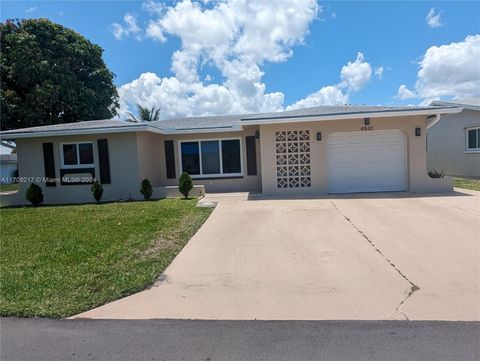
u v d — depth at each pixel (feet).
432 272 16.57
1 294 15.15
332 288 15.28
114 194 46.11
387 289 14.96
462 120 63.72
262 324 12.44
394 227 24.85
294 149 43.50
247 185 51.47
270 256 19.72
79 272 17.54
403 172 43.32
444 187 42.11
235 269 17.97
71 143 46.80
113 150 45.88
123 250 20.95
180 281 16.65
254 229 25.80
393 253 19.39
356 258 18.83
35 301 14.49
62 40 82.48
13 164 128.98
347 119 41.91
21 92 79.15
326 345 10.94
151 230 25.53
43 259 19.70
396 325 12.03
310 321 12.54
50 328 12.46
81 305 14.11
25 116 76.13
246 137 51.08
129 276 16.96
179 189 43.14
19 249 21.81
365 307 13.44
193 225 27.07
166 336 11.76
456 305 13.34
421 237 22.18
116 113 99.04
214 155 51.98
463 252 19.19
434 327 11.82
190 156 52.37
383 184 43.55
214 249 21.34
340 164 43.73
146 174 47.96
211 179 51.98
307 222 27.35
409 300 13.88
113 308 13.99
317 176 43.39
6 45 77.46
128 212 33.35
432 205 32.65
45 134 44.42
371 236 22.77
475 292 14.42
